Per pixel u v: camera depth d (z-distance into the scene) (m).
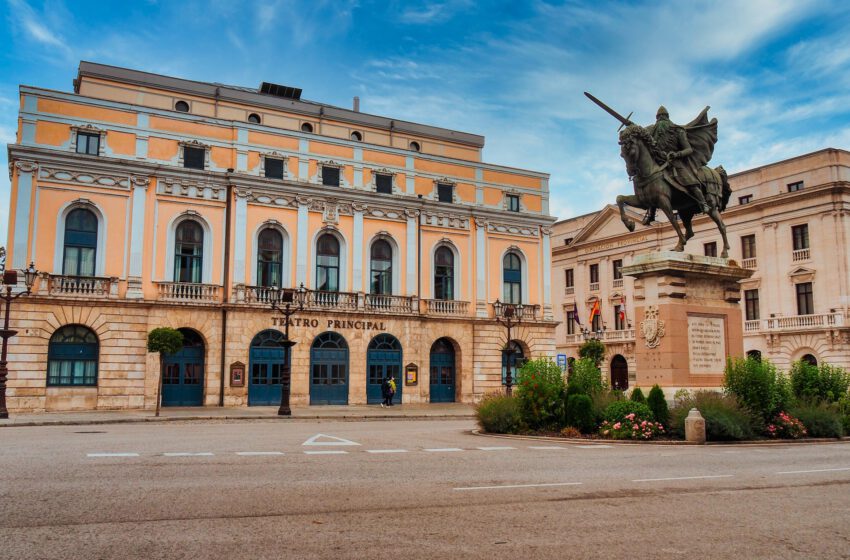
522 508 8.72
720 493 9.90
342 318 40.38
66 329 34.16
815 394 22.27
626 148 18.97
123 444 16.33
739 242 51.34
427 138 50.22
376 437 19.22
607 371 60.03
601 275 62.94
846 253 45.16
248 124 39.28
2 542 6.84
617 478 11.24
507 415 20.22
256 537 7.12
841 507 8.95
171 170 36.94
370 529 7.53
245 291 38.03
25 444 16.16
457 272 44.84
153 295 36.12
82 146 35.50
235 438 18.52
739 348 19.16
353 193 41.56
